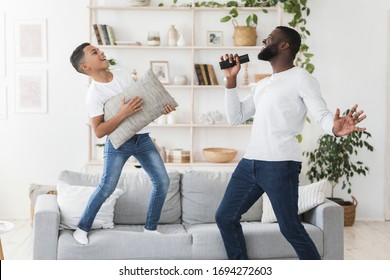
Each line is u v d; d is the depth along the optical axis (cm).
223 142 647
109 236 385
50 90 634
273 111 335
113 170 384
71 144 639
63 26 629
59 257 377
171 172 446
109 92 384
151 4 629
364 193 650
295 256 396
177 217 441
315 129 644
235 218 366
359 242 548
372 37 640
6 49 630
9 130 637
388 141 646
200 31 636
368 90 645
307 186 424
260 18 637
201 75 624
